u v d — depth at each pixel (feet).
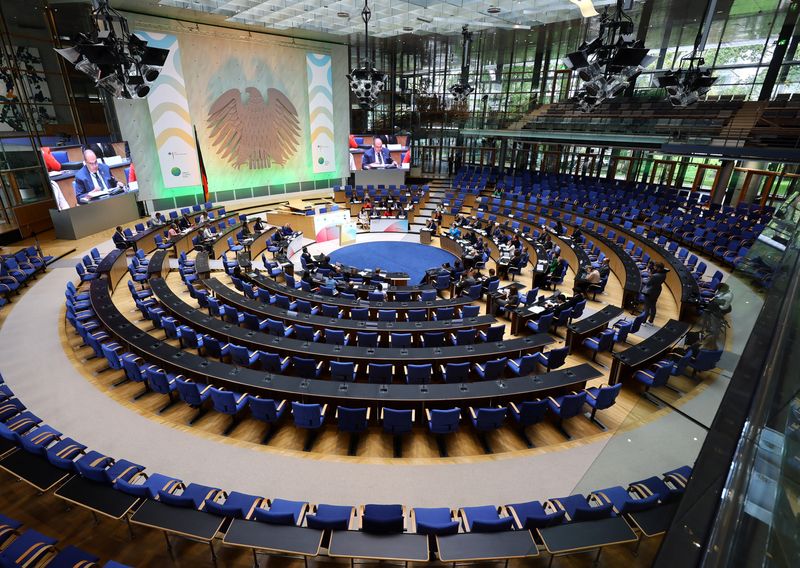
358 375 30.89
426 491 20.79
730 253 52.70
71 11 60.39
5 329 36.76
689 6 55.52
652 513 16.29
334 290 45.24
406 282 52.06
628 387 29.30
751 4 56.29
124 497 17.42
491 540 15.70
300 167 89.35
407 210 78.69
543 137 83.71
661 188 81.76
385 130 104.01
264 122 81.10
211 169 77.51
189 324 35.68
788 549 7.72
